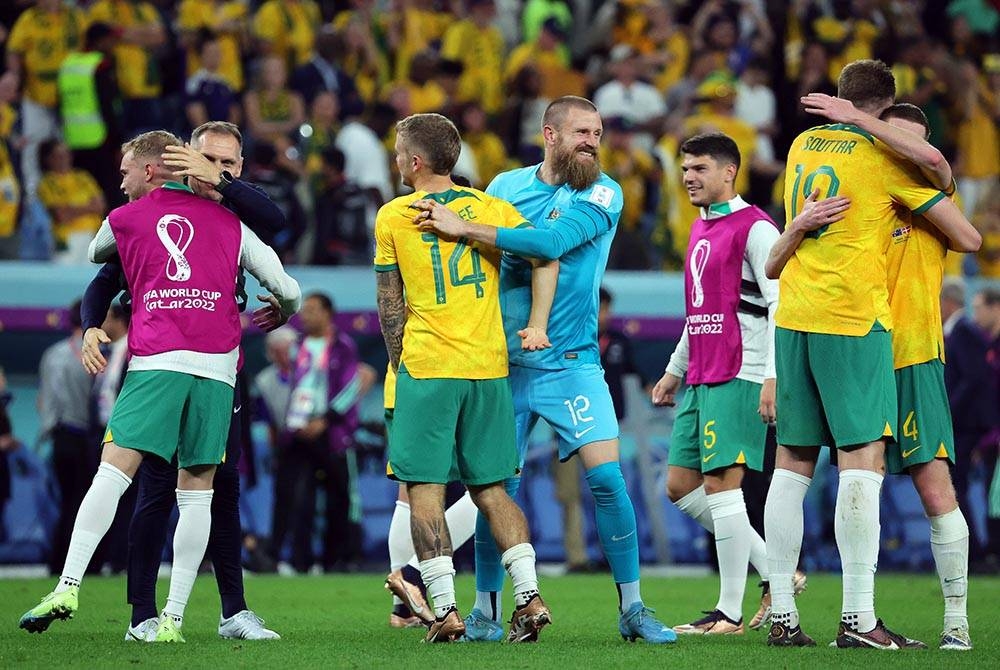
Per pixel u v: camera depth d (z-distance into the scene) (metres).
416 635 25.19
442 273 22.95
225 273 23.20
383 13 65.62
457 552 45.84
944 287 49.38
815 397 22.94
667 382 28.05
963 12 73.00
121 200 55.75
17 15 59.66
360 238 53.03
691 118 60.09
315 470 45.91
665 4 71.50
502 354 23.23
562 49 68.06
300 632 26.00
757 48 65.94
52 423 44.31
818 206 22.34
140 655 21.19
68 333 48.62
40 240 53.53
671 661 20.72
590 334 24.20
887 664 20.48
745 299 25.94
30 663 20.20
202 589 36.91
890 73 23.28
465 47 64.25
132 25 58.72
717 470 26.20
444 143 23.31
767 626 27.69
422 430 22.84
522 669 19.78
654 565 49.31
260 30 60.78
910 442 23.30
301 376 45.81
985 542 49.22
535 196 24.48
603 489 23.61
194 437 23.06
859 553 22.52
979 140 64.75
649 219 58.06
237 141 24.33
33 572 45.81
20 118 57.00
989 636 25.50
